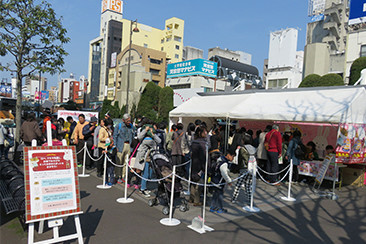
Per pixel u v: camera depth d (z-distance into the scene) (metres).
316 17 45.66
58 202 3.50
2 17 8.98
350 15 26.42
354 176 9.11
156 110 29.91
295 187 8.35
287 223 5.12
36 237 4.00
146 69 57.00
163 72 59.88
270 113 8.79
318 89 9.41
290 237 4.48
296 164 8.73
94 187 7.01
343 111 7.32
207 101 12.55
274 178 8.54
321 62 33.19
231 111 9.98
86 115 14.05
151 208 5.59
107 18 73.56
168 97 28.92
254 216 5.44
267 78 41.88
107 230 4.37
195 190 5.93
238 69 47.16
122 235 4.20
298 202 6.65
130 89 43.47
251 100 10.72
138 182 7.16
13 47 9.43
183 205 5.52
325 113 7.62
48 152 3.57
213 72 39.88
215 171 5.49
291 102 9.33
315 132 12.24
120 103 43.50
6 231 4.18
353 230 4.91
